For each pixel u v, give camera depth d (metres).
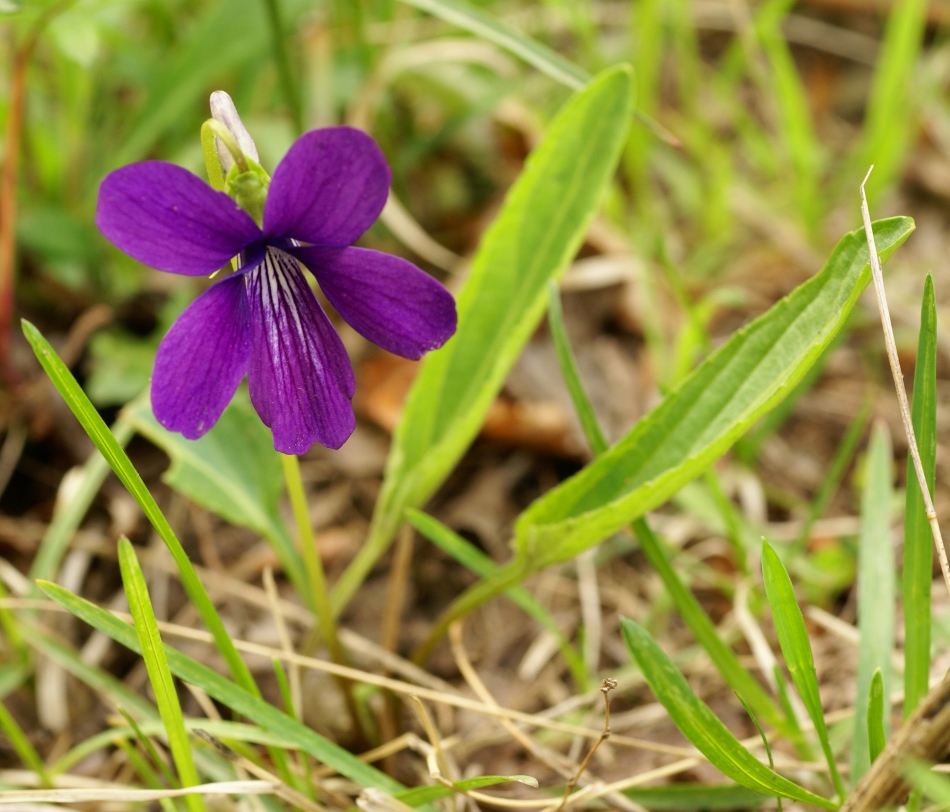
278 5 0.22
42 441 0.21
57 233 0.22
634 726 0.19
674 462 0.18
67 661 0.19
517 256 0.19
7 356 0.21
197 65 0.22
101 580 0.21
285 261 0.17
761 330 0.17
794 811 0.18
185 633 0.19
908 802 0.17
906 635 0.17
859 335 0.23
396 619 0.19
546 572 0.21
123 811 0.18
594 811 0.18
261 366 0.16
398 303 0.16
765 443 0.22
